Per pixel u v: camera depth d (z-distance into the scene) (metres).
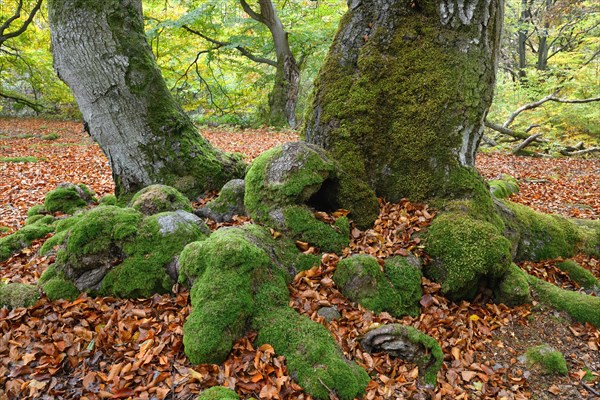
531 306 3.87
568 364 3.35
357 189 4.24
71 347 2.93
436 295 3.69
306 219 3.88
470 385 3.02
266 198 4.04
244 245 3.21
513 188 8.56
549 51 26.20
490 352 3.38
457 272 3.68
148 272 3.47
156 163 5.42
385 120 4.48
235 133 18.08
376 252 3.82
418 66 4.36
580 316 3.76
